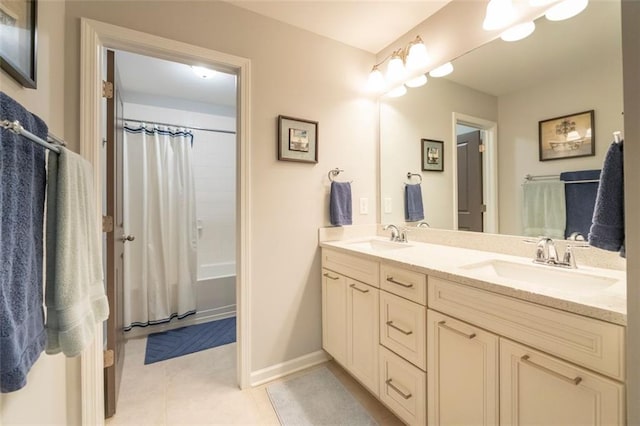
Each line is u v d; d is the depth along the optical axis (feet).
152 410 4.93
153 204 8.57
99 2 4.36
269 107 5.80
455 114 5.60
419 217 6.40
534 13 4.36
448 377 3.70
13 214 2.21
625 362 2.24
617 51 3.68
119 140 5.89
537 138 4.45
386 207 7.14
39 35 3.41
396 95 6.83
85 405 4.24
